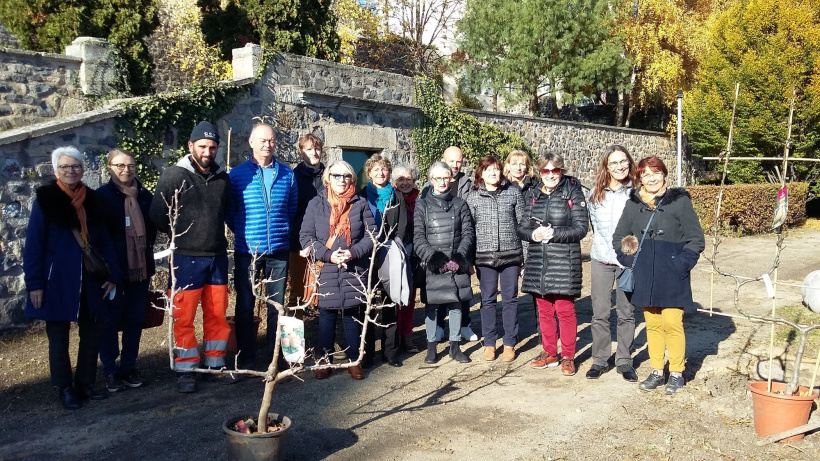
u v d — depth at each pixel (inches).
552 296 200.8
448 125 454.0
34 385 190.9
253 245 193.5
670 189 177.8
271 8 433.1
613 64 720.3
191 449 145.5
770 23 627.5
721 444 148.3
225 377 192.4
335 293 191.6
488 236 209.6
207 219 179.9
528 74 740.7
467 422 161.5
